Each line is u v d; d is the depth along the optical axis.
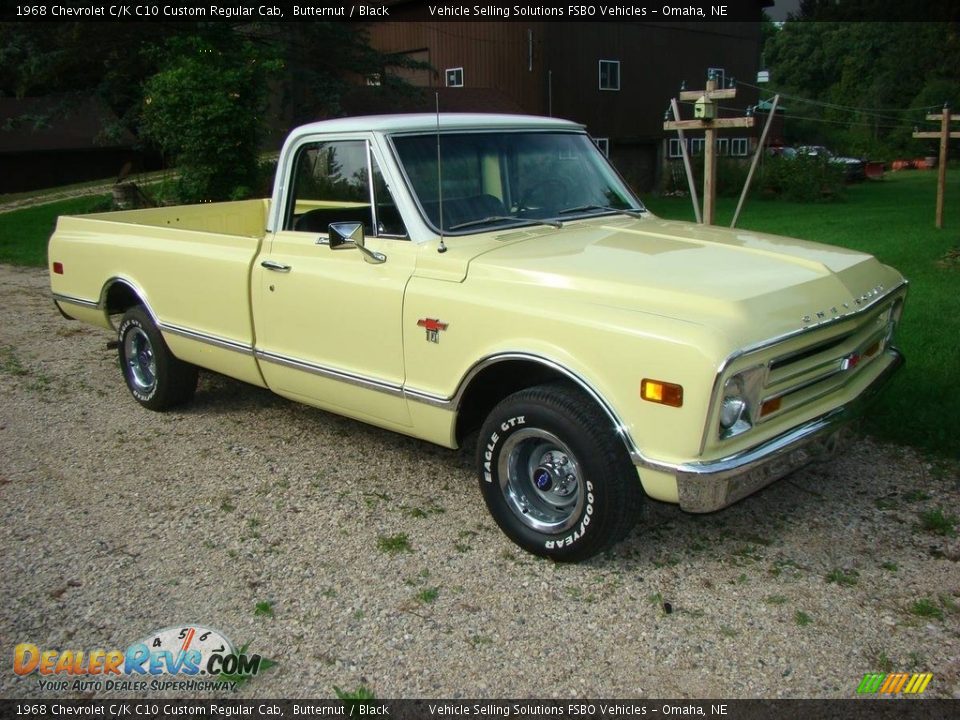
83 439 5.59
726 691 3.05
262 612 3.57
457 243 4.21
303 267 4.69
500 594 3.68
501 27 28.72
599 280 3.67
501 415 3.86
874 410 5.36
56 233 6.64
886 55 57.38
